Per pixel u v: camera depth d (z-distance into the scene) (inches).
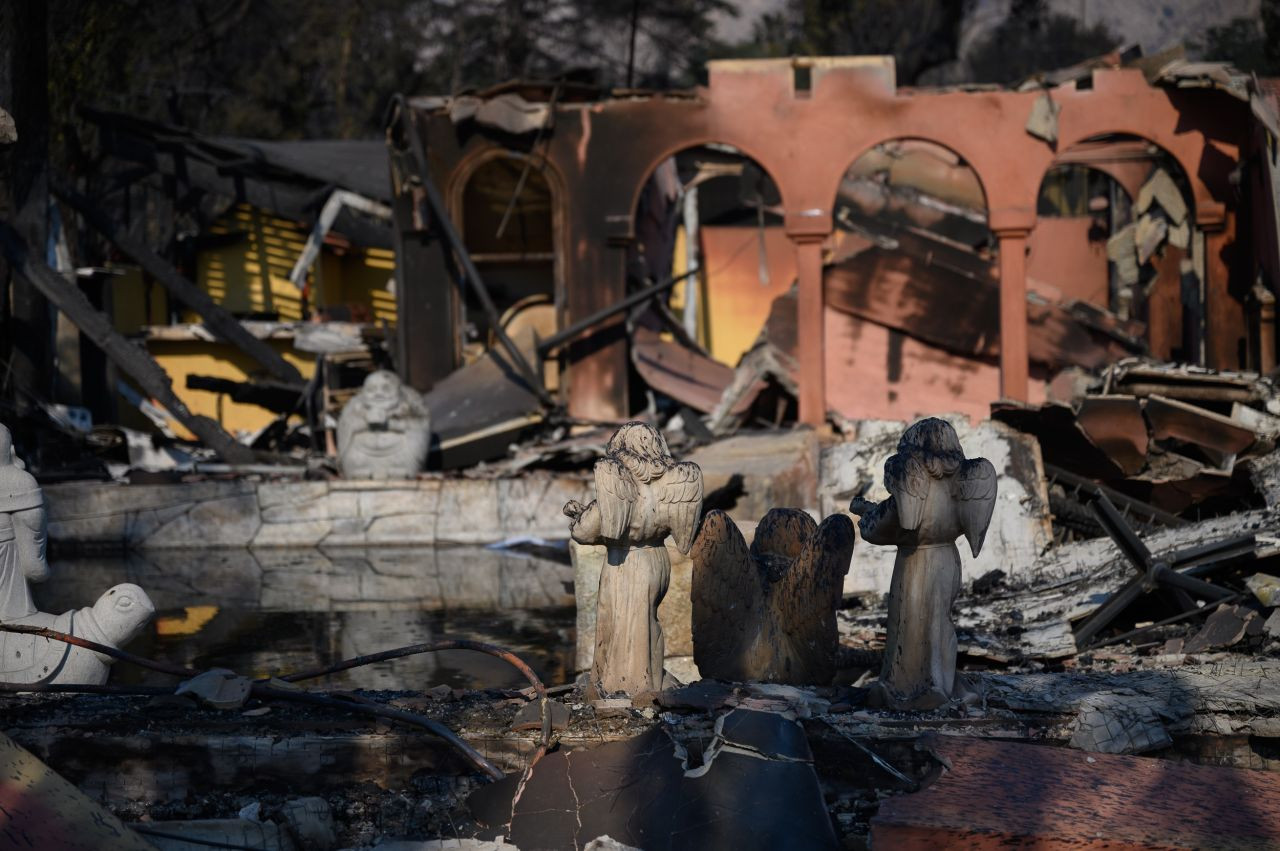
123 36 1296.8
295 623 472.4
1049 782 225.3
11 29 781.9
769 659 277.1
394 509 726.5
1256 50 1413.6
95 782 251.1
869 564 444.8
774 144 836.0
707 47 1999.3
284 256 1339.8
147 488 719.7
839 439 747.4
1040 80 815.7
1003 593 404.8
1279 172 691.4
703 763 234.2
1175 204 880.9
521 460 771.4
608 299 873.5
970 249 902.4
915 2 1822.1
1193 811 215.0
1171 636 344.5
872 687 257.4
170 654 411.2
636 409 948.6
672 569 331.3
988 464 252.1
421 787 247.1
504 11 2001.7
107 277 1105.4
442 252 893.8
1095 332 896.3
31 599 291.9
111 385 1028.5
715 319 1256.8
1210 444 466.3
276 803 245.3
